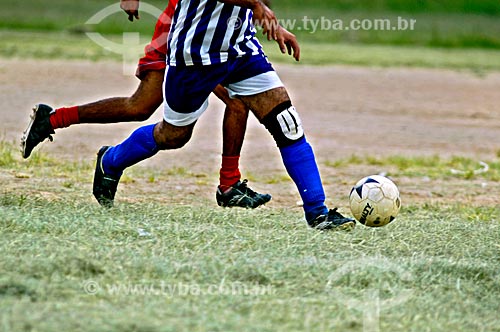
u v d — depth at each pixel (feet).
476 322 42.22
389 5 325.83
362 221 58.95
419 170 96.48
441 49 264.52
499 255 53.72
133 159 61.52
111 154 62.03
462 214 70.38
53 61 180.75
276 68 192.44
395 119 137.18
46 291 41.19
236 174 67.00
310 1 320.09
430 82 184.65
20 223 53.06
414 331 40.16
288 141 58.18
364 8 319.47
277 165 95.66
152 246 50.39
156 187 77.51
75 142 101.45
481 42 280.51
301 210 68.33
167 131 59.82
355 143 114.32
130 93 143.84
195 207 64.23
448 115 144.36
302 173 58.18
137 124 118.93
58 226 53.06
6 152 86.94
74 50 201.77
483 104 157.89
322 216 57.57
